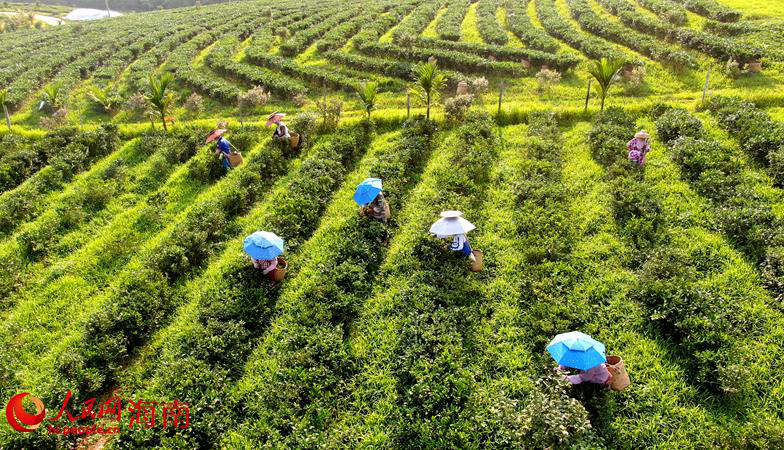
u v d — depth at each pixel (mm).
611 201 16328
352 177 20062
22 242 17031
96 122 30547
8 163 22281
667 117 20781
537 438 8969
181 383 11180
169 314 14078
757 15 34250
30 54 46812
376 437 9836
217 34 47562
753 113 19828
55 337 13219
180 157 23062
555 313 12234
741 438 9125
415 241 15008
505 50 32844
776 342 11000
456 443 9641
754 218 14086
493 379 11023
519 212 16250
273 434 10047
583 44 32656
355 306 13258
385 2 55125
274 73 34500
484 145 20797
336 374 11445
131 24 59469
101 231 17906
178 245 15922
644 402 10055
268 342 12406
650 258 13242
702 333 10984
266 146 22328
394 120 25047
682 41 30484
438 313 12430
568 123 23844
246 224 17719
